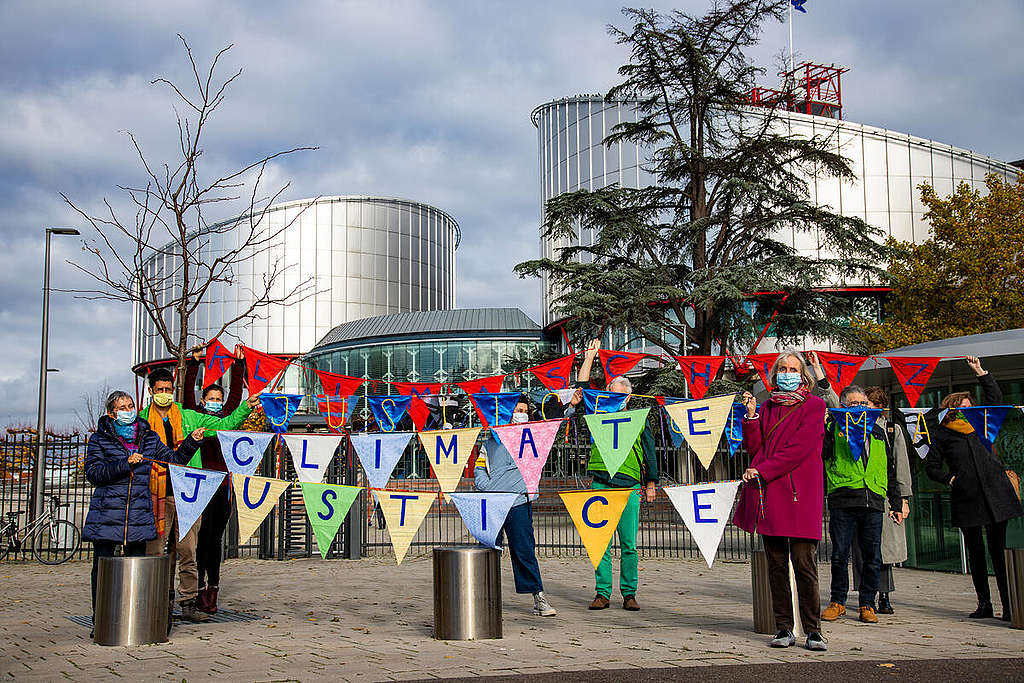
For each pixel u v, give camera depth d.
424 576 12.62
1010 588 7.37
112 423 7.24
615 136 26.77
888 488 8.13
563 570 13.36
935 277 27.34
